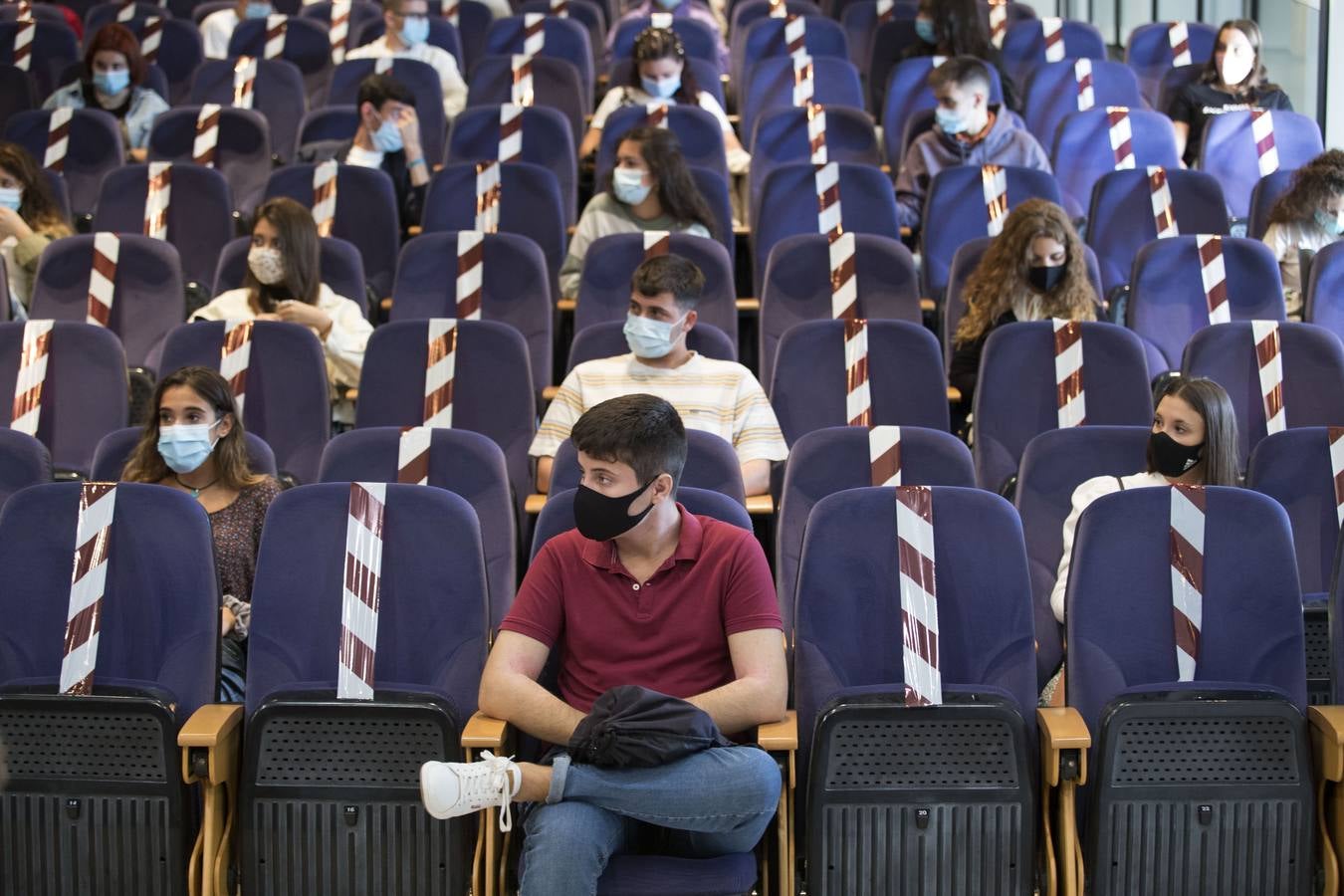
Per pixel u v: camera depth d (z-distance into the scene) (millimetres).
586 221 4957
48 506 2828
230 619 3062
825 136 5984
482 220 5281
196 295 4746
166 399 3162
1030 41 7207
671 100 6258
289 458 3959
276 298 4383
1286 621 2709
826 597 2727
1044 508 3291
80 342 4055
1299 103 6828
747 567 2646
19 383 4016
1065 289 4336
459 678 2750
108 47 6418
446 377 3889
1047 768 2588
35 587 2807
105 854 2645
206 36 7922
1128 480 3164
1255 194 5211
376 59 6469
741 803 2438
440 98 6457
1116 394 3852
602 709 2467
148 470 3240
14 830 2656
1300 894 2594
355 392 4340
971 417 4023
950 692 2615
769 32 7109
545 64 6621
